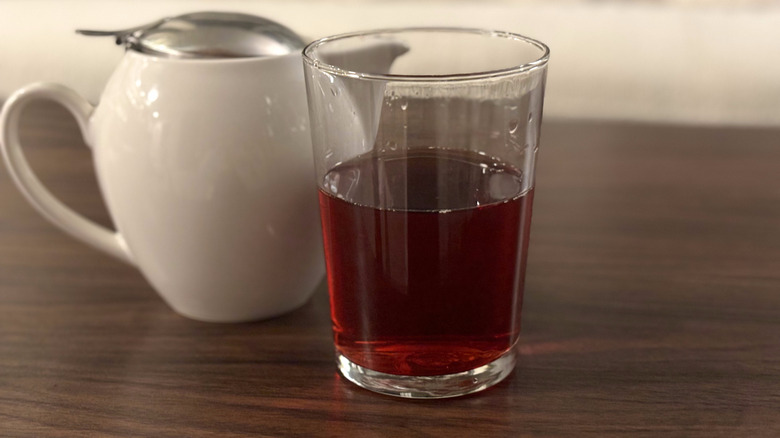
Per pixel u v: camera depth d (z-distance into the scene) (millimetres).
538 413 477
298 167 514
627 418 473
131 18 1229
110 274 595
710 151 729
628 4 1372
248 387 497
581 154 728
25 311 559
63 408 485
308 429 469
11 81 1166
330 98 468
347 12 1266
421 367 480
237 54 504
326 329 540
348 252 477
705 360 510
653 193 665
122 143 509
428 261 465
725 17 1250
